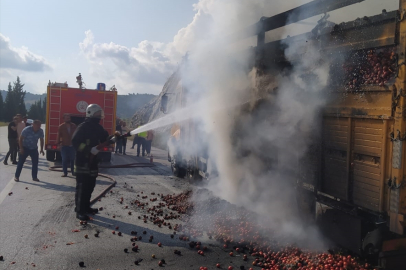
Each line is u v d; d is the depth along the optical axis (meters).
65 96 15.23
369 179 4.32
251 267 4.56
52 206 7.43
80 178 6.61
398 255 4.30
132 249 5.08
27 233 5.70
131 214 7.01
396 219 3.90
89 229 6.00
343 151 4.77
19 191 8.88
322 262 4.45
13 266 4.45
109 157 15.66
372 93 4.30
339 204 4.96
